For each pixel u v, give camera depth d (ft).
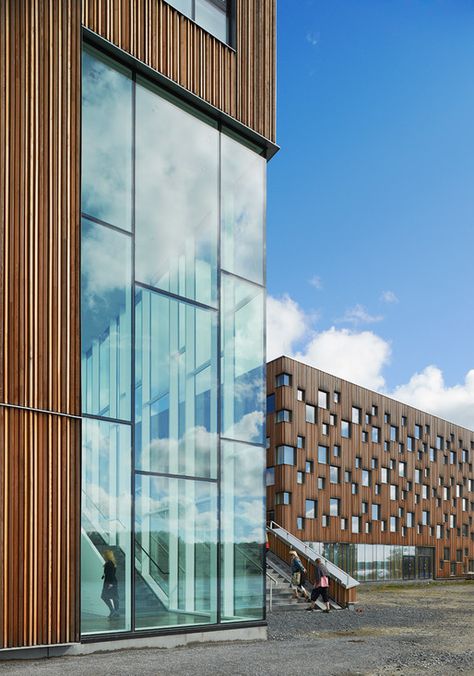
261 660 34.81
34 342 34.09
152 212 41.73
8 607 31.50
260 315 48.08
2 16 34.73
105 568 36.19
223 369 44.80
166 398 40.86
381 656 37.63
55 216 35.68
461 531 200.85
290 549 80.02
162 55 43.09
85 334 37.04
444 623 58.03
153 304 40.96
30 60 35.65
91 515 35.96
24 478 32.86
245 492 44.91
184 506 40.88
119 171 40.14
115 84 40.73
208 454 42.88
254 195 48.96
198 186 44.83
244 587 43.62
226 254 46.24
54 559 33.42
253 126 48.44
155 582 38.50
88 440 36.37
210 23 47.06
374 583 159.63
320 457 148.15
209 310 44.42
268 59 50.44
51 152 35.96
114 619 36.22
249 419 46.06
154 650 36.99
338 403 154.92
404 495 176.45
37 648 32.68
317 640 44.70
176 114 44.21
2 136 34.06
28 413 33.47
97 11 39.83
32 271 34.42
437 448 193.36
